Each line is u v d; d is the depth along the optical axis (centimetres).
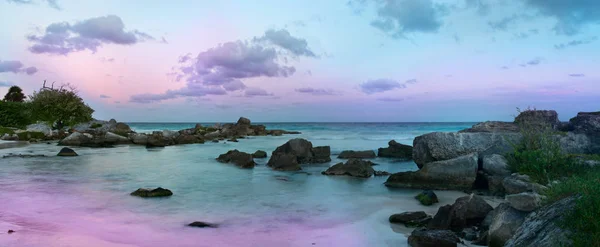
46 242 829
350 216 1106
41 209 1141
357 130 8738
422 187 1575
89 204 1220
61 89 5756
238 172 2059
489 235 793
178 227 972
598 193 609
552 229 608
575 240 532
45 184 1580
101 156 2883
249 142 4869
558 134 1550
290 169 2147
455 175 1545
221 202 1284
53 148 3444
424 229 939
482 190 1504
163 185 1616
